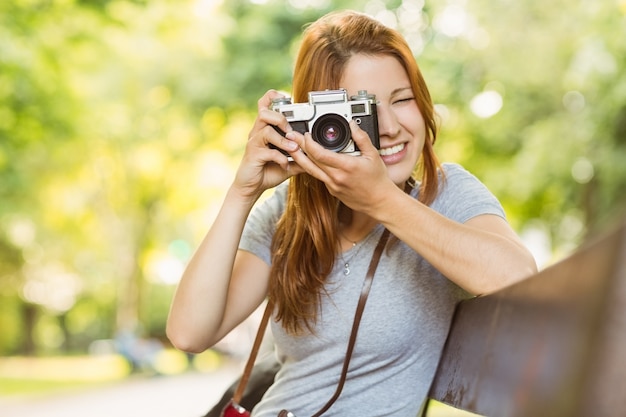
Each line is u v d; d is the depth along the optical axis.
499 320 1.11
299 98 1.93
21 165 13.73
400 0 14.46
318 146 1.58
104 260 32.19
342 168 1.53
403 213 1.54
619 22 12.56
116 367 25.97
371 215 1.58
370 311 1.88
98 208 24.94
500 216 1.84
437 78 14.11
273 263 2.00
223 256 1.87
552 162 13.53
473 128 14.39
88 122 15.33
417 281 1.88
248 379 2.12
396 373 1.91
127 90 17.45
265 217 2.12
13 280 32.22
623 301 0.54
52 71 12.49
